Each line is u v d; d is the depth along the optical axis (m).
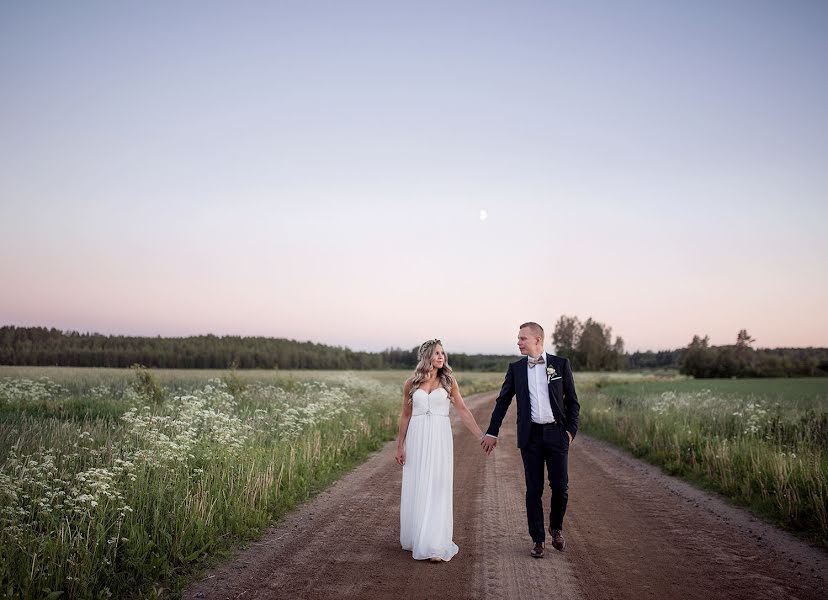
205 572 4.98
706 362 81.31
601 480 9.80
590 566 5.31
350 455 11.21
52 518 5.09
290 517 6.86
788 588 4.79
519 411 5.84
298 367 103.31
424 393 5.84
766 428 12.23
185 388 21.19
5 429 9.14
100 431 9.66
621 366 112.50
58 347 79.25
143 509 5.78
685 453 11.40
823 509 6.46
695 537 6.32
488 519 7.10
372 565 5.25
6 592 4.07
